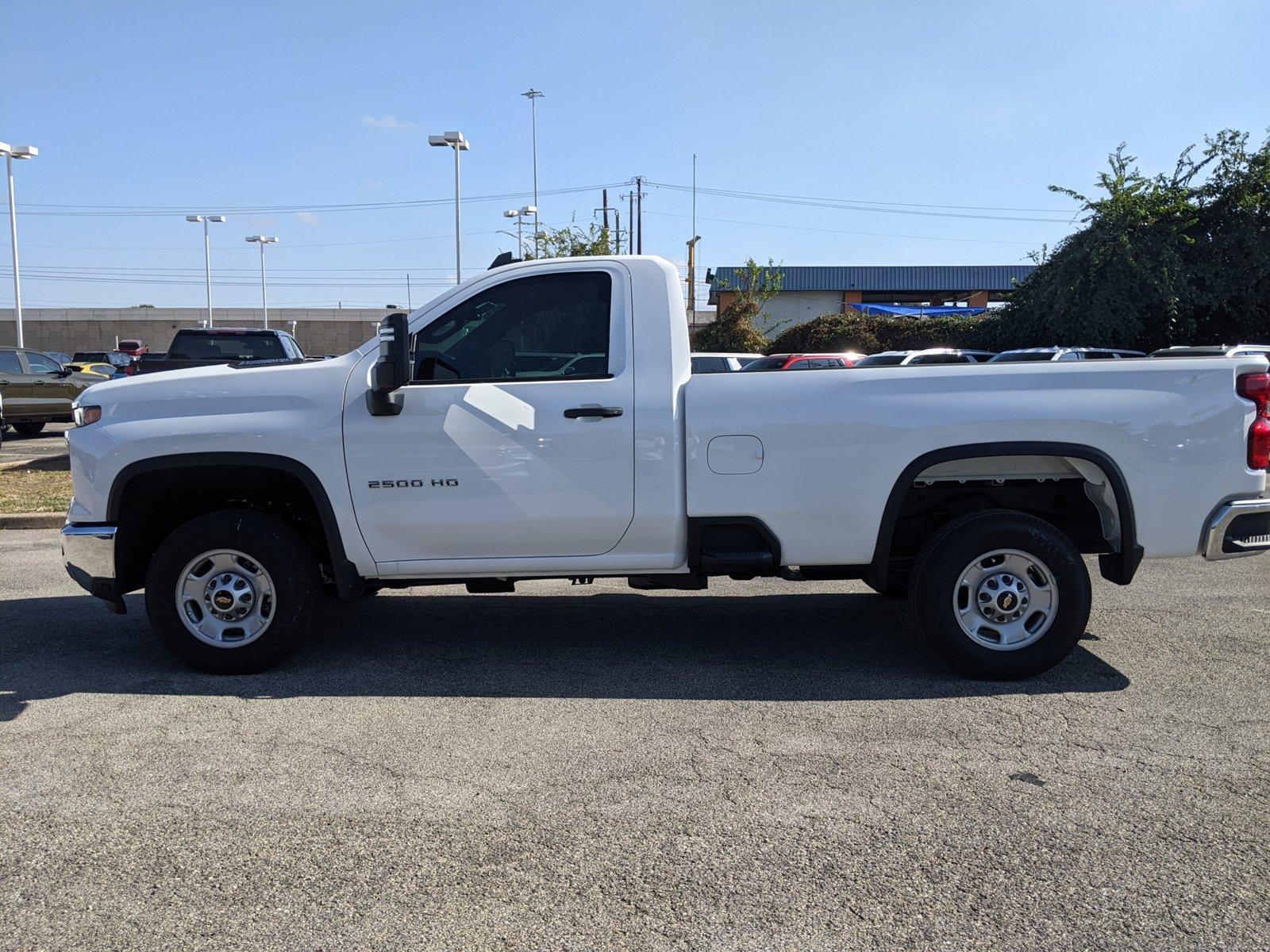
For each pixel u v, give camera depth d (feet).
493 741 13.67
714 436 15.88
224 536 16.21
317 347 193.98
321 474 16.06
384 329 15.24
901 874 10.07
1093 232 80.12
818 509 15.97
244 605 16.55
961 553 15.79
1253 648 18.03
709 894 9.72
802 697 15.48
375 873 10.12
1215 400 15.70
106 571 16.42
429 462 15.96
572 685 16.16
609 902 9.59
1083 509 17.72
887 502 15.90
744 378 15.99
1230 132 79.25
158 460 16.16
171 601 16.38
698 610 21.24
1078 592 15.79
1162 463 15.65
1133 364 15.80
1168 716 14.55
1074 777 12.39
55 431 76.59
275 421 16.06
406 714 14.75
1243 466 15.78
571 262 16.47
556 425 15.84
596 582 24.03
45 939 9.00
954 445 15.70
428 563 16.39
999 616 16.07
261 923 9.26
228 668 16.58
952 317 97.81
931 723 14.30
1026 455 15.76
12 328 183.52
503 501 15.99
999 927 9.14
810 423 15.81
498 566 16.37
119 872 10.16
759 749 13.34
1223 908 9.43
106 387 16.83
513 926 9.20
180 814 11.44
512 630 19.61
